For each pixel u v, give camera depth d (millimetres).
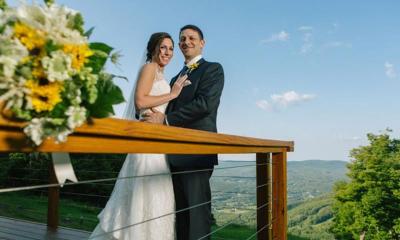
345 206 36781
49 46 870
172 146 1556
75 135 1038
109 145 1160
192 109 2771
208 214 2752
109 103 1001
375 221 34094
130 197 2584
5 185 8672
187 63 3168
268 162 3189
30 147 931
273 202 3250
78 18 963
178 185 2740
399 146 36844
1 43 846
